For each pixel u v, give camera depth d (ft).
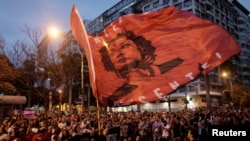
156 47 12.55
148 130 49.19
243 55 283.79
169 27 12.64
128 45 13.38
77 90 151.74
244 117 54.19
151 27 13.12
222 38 11.27
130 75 12.71
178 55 11.93
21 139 29.48
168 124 50.90
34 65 78.54
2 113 70.64
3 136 28.89
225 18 258.37
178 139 32.22
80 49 95.66
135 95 12.36
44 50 78.48
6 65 80.18
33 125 40.70
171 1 219.61
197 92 185.78
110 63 13.44
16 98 72.28
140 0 247.91
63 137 30.89
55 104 144.36
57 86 75.05
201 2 218.79
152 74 12.30
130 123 50.19
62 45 91.91
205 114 66.74
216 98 204.33
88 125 41.14
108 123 41.68
